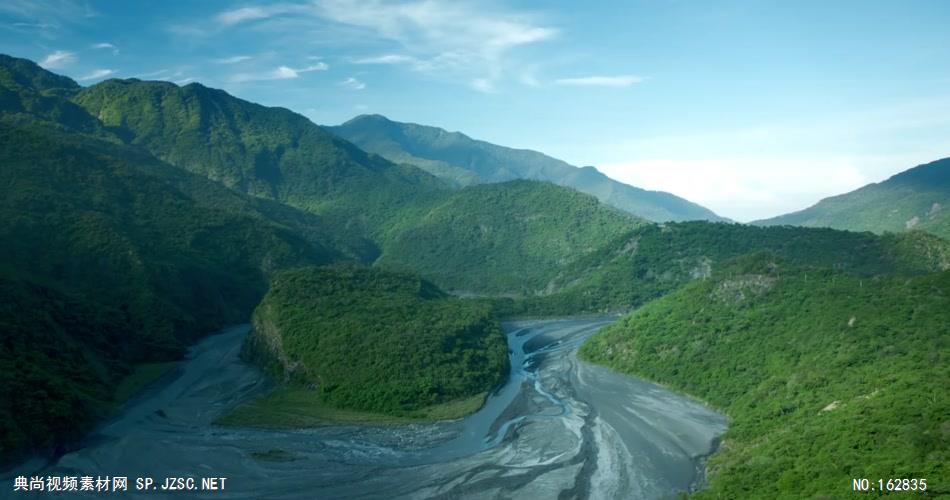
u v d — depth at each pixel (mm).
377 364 138250
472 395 137750
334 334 147750
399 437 111750
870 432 80688
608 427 114875
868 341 114000
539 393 140375
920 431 75812
